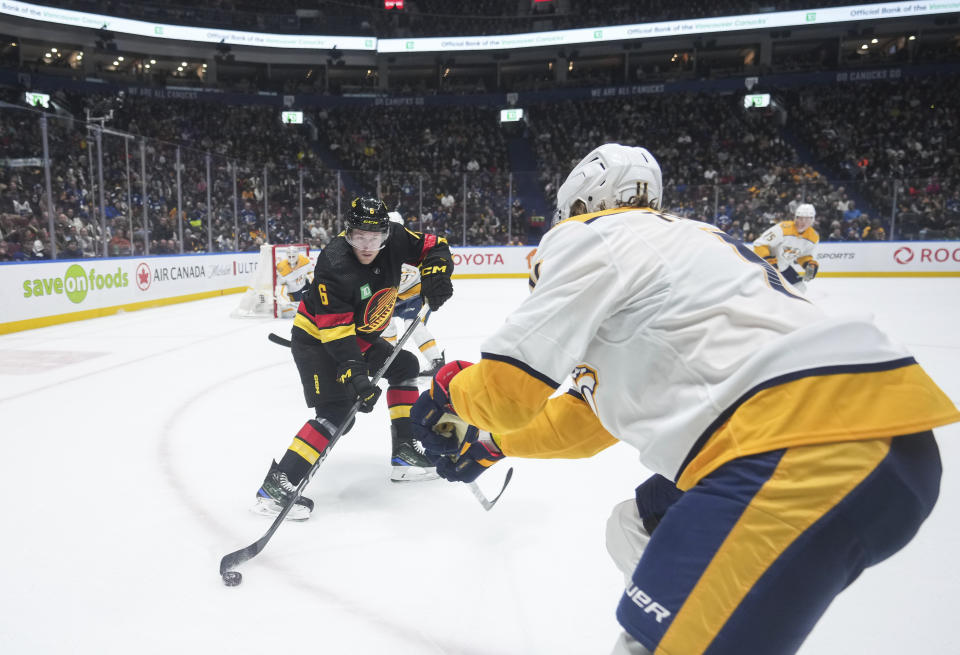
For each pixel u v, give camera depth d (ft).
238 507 9.71
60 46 77.51
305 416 14.87
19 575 7.66
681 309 3.58
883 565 7.61
